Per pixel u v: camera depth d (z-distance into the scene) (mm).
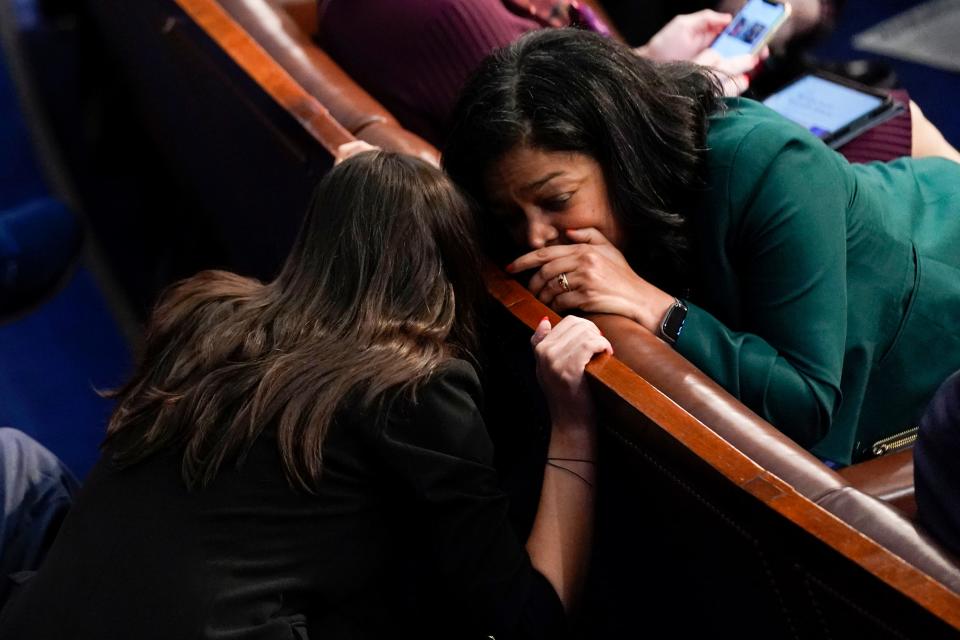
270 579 4773
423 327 5043
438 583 5562
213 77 7832
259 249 8945
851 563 3920
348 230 5180
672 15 10367
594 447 5207
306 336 5043
